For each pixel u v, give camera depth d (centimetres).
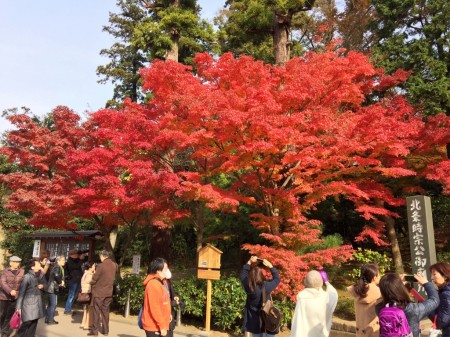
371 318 429
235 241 1427
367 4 1834
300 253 1008
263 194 983
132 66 2677
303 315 445
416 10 1449
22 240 2084
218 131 879
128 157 1066
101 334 835
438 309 408
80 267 1131
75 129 1188
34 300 705
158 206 1000
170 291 642
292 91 888
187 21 1499
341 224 1600
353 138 907
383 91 1505
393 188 1329
